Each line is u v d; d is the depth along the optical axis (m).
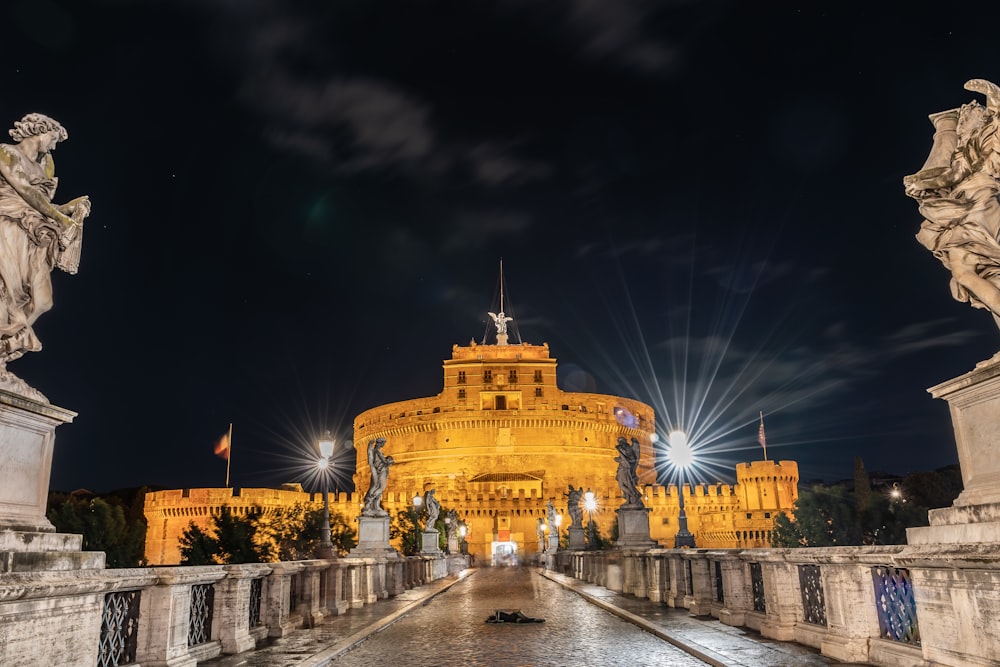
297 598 16.69
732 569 14.70
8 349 7.49
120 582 8.32
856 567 10.08
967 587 7.05
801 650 11.12
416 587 32.44
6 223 7.54
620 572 27.34
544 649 13.08
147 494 110.31
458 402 136.38
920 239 8.30
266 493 108.62
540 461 131.00
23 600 6.50
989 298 7.50
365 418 148.12
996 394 7.19
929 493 67.62
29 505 7.38
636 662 11.38
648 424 149.88
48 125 8.12
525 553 109.69
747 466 119.12
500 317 154.38
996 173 7.52
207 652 11.58
